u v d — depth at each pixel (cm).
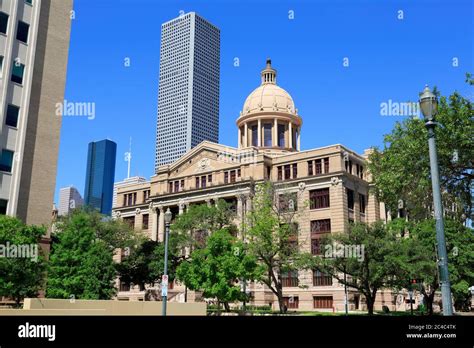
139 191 9375
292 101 9569
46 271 3888
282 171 7462
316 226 6850
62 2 4966
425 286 5922
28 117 4459
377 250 4484
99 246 4819
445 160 3184
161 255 6297
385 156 3919
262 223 5209
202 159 8156
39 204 4425
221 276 4481
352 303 6488
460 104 3153
